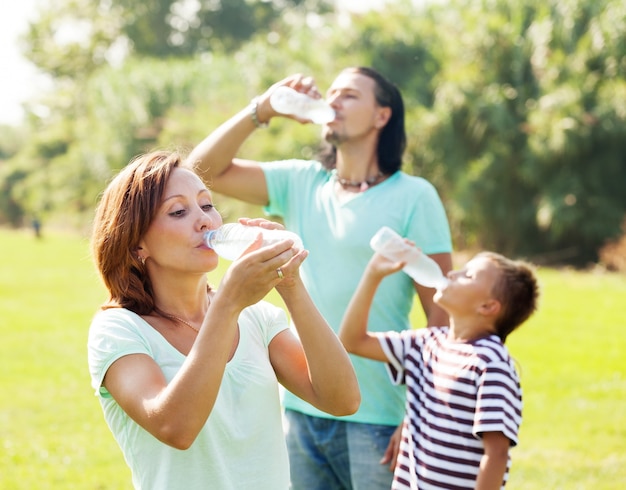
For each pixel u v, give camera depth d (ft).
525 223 55.36
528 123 54.34
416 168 56.80
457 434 9.30
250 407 6.68
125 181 6.79
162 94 92.68
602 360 27.17
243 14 150.10
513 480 16.96
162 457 6.44
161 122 89.86
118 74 98.53
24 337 34.76
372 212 10.68
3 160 181.27
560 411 21.72
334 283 10.73
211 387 5.93
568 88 53.31
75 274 58.65
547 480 16.88
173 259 6.65
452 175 55.88
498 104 54.60
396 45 62.08
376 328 10.75
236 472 6.56
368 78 10.97
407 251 9.98
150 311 6.82
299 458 10.84
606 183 54.08
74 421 22.13
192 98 88.02
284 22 127.75
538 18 55.77
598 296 40.06
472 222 55.88
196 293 6.97
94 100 102.58
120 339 6.41
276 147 62.44
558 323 33.27
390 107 10.96
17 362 29.68
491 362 9.30
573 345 29.40
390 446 10.27
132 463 6.60
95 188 104.88
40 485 17.29
